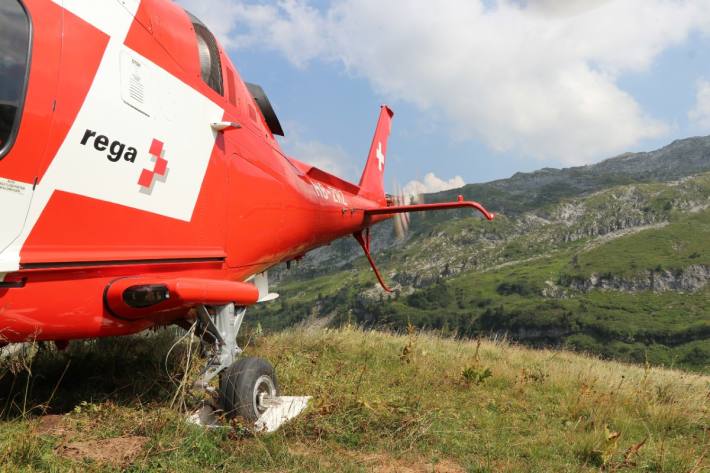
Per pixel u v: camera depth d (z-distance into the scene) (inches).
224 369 185.2
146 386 211.5
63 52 148.9
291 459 152.6
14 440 140.9
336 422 186.1
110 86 161.2
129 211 168.4
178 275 191.0
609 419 245.6
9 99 135.6
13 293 140.9
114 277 164.1
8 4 139.1
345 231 417.4
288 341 363.6
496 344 500.7
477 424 216.5
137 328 179.0
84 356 247.6
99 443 152.8
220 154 217.3
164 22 192.1
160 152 180.2
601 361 532.4
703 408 273.6
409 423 193.0
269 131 291.6
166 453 147.0
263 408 181.0
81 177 152.2
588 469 175.3
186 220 194.4
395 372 305.0
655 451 202.1
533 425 224.4
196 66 207.8
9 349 213.6
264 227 254.5
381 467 158.1
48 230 145.6
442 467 162.7
